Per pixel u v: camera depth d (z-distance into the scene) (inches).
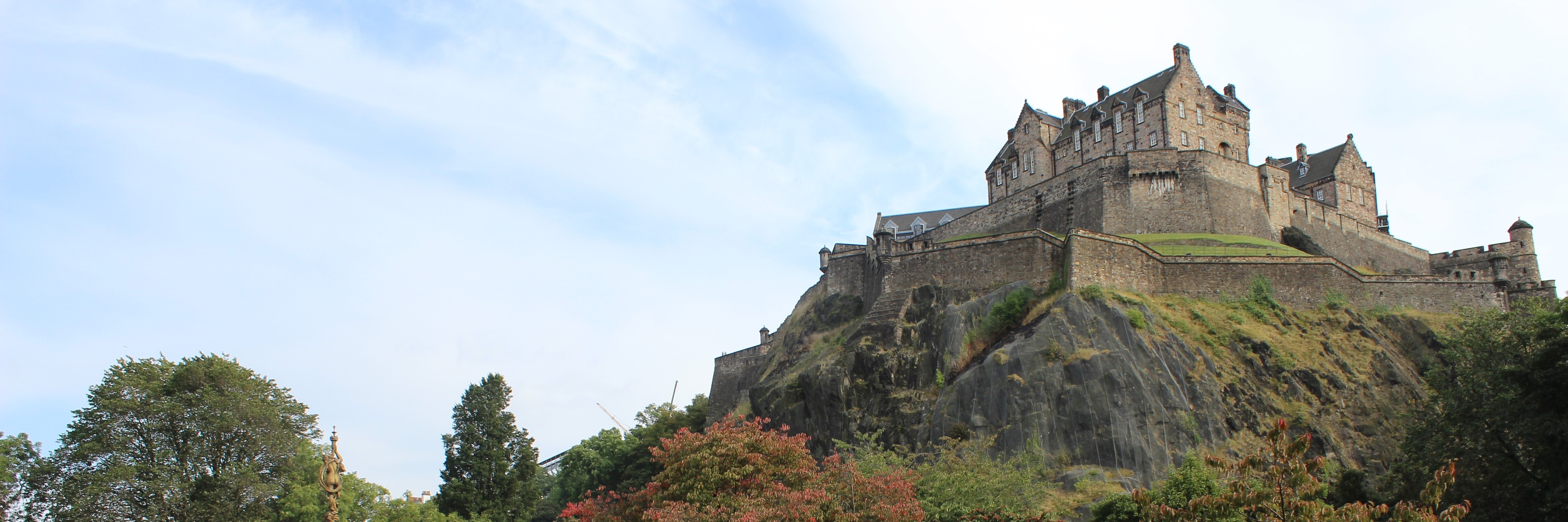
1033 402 2989.7
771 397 3700.8
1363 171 5206.7
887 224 5625.0
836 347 3774.6
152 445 2689.5
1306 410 3100.4
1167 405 2989.7
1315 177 5182.1
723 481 2001.7
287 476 2792.8
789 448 2097.7
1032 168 4995.1
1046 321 3211.1
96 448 2593.5
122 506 2529.5
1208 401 3031.5
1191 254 3725.4
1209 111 4643.2
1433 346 3535.9
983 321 3435.0
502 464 3422.7
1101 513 2316.7
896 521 1846.7
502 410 3580.2
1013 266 3629.4
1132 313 3248.0
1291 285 3673.7
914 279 3782.0
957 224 4874.5
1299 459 1638.8
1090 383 3002.0
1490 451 2228.1
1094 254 3474.4
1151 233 4148.6
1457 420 2329.0
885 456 2672.2
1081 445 2908.5
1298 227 4503.0
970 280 3683.6
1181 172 4237.2
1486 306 3937.0
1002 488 2381.9
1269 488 1489.9
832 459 2105.1
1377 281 3821.4
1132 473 2817.4
